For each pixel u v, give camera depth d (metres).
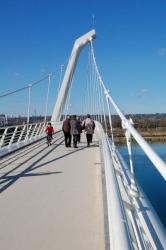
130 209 4.84
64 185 8.80
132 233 4.05
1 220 6.02
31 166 12.11
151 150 2.10
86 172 10.66
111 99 7.21
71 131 18.69
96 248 4.62
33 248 4.71
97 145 19.70
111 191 3.05
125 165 8.25
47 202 7.14
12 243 4.92
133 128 3.12
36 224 5.74
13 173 10.70
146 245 3.77
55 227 5.56
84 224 5.65
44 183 9.12
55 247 4.71
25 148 18.81
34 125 23.69
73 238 5.04
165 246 3.92
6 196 7.75
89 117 19.22
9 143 16.66
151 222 4.57
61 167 11.83
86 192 7.91
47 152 16.72
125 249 1.87
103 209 6.29
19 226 5.67
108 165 4.78
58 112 41.88
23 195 7.81
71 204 6.91
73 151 16.97
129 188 5.62
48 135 20.52
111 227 2.42
